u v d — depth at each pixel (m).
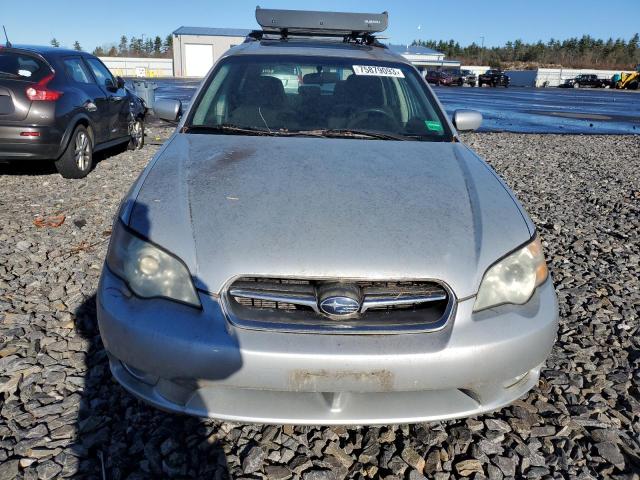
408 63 3.36
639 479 1.94
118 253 1.88
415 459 1.98
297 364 1.65
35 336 2.72
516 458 2.01
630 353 2.78
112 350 1.81
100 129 6.66
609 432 2.16
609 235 4.79
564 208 5.70
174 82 34.94
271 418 1.76
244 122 2.83
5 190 5.55
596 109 21.88
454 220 1.95
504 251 1.87
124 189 5.72
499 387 1.86
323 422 1.76
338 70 3.14
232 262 1.75
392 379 1.69
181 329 1.70
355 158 2.36
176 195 2.01
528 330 1.79
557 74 55.84
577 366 2.65
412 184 2.15
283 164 2.26
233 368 1.67
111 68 55.09
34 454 1.94
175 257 1.78
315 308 1.73
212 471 1.91
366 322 1.73
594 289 3.57
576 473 1.96
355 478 1.90
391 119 2.92
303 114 2.90
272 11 3.82
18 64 5.54
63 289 3.26
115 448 1.99
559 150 9.83
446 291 1.78
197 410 1.77
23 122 5.43
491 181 2.29
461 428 2.15
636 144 10.90
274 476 1.88
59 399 2.26
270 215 1.90
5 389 2.31
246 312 1.74
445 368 1.70
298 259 1.75
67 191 5.57
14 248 3.93
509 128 14.07
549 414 2.27
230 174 2.16
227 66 3.14
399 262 1.77
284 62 3.15
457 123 3.25
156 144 9.07
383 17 3.90
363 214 1.93
